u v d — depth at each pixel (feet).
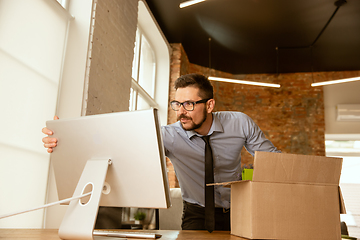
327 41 18.39
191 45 19.51
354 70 21.83
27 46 7.69
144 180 3.13
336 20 16.34
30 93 7.73
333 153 22.80
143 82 16.90
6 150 6.84
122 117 3.16
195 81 5.41
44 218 7.95
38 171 7.83
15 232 3.53
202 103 5.38
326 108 21.61
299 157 3.70
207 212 4.58
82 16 9.78
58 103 8.89
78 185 3.20
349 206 21.12
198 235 3.77
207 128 5.68
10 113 7.04
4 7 6.98
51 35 8.70
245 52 20.10
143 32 17.12
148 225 5.49
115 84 11.33
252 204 3.49
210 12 16.20
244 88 22.41
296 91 21.94
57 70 8.97
